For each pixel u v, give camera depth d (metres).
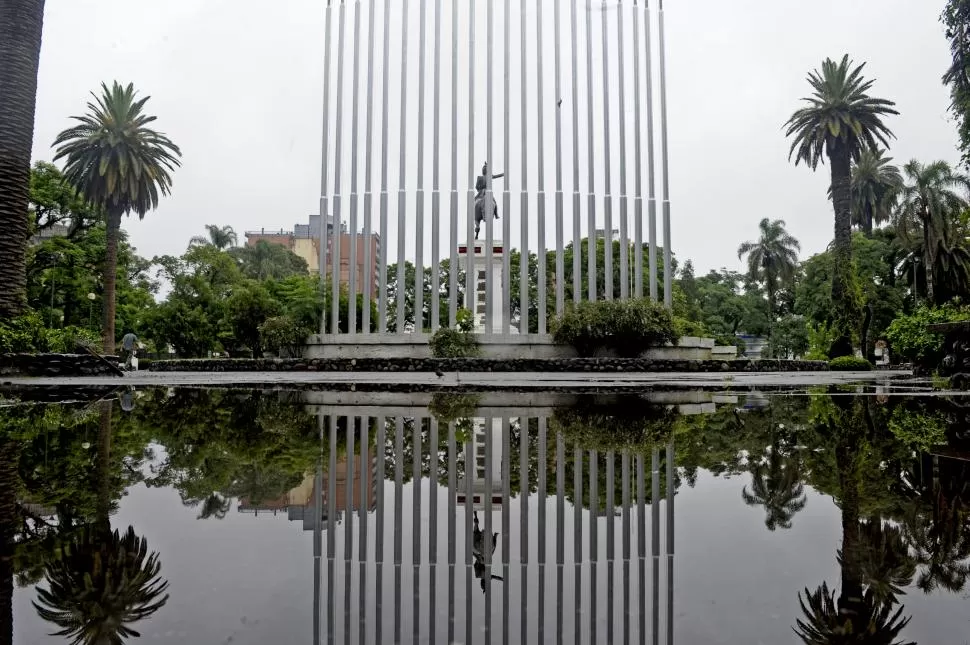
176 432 7.31
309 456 5.71
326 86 38.66
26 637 1.83
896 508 3.62
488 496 4.18
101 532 3.09
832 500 3.85
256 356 39.22
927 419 8.64
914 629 1.90
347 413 9.90
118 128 37.94
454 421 8.70
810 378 26.20
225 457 5.60
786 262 71.69
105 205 38.44
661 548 2.96
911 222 43.03
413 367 30.23
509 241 35.91
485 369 30.05
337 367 31.14
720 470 4.96
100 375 20.55
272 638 1.87
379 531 3.31
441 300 50.84
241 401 12.27
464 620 2.09
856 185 55.56
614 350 33.84
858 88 43.09
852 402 11.84
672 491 4.24
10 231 17.98
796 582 2.40
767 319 79.06
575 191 37.03
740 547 2.93
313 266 102.38
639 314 32.78
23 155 18.17
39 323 19.39
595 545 3.05
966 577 2.43
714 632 1.92
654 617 2.07
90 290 46.56
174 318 47.41
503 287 35.62
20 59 17.95
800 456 5.56
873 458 5.39
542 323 35.66
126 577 2.44
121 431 7.35
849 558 2.69
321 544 3.02
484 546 3.05
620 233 37.25
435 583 2.51
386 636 1.93
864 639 1.83
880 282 56.03
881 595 2.24
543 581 2.53
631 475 4.83
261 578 2.48
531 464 5.36
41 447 6.07
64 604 2.13
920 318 25.53
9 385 16.02
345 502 3.97
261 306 38.72
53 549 2.79
